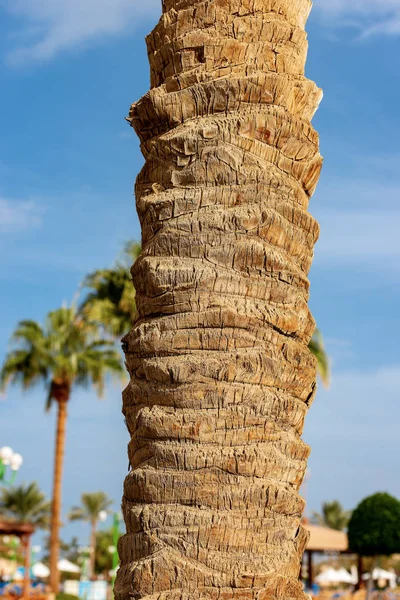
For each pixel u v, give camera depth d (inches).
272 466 115.3
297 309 124.7
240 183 126.6
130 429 126.0
